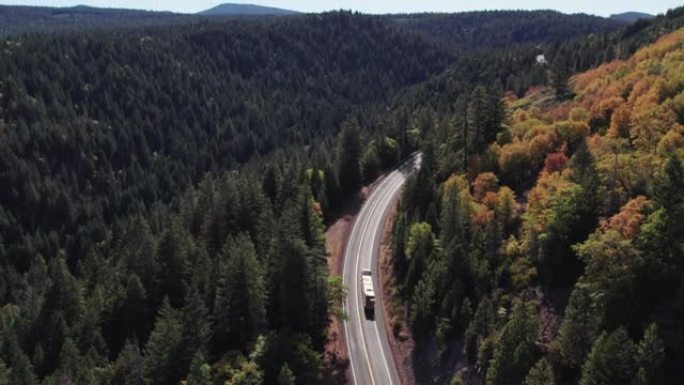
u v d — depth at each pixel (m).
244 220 99.31
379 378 73.44
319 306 77.19
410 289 84.38
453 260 74.75
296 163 139.50
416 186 102.94
